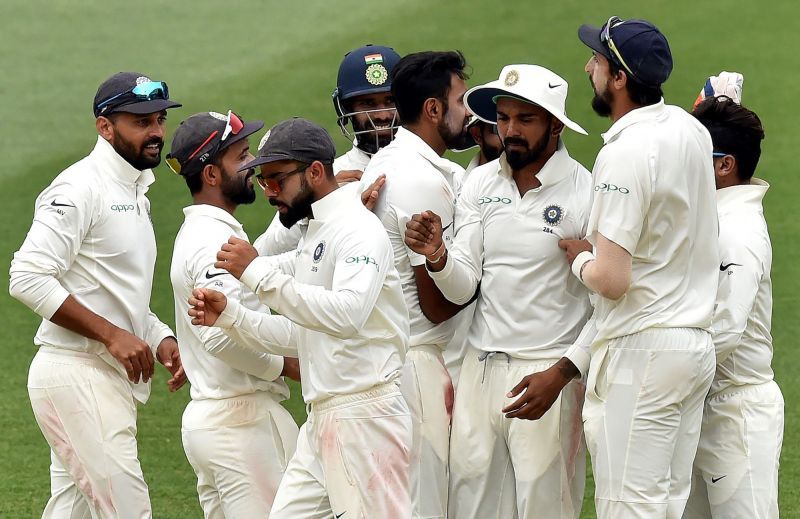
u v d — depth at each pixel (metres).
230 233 17.52
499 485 17.70
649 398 15.64
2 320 33.28
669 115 15.78
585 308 17.31
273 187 15.53
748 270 16.72
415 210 17.23
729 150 17.33
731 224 17.06
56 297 17.53
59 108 51.59
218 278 17.00
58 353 18.11
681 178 15.45
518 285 17.20
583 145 46.94
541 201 17.16
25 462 25.02
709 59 55.47
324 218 15.50
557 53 56.03
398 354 15.80
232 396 17.61
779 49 56.31
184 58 57.06
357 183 17.14
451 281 16.89
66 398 17.98
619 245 15.24
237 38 59.47
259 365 17.28
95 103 18.44
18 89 53.53
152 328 19.48
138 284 18.61
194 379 17.89
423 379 17.47
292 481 16.14
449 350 18.70
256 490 17.56
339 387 15.45
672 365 15.54
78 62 56.62
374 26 60.47
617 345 15.83
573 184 17.23
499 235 17.31
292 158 15.27
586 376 17.34
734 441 17.41
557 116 16.38
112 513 18.22
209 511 18.20
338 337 14.94
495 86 16.75
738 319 16.58
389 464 15.50
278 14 62.75
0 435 26.38
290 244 20.45
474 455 17.56
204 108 51.06
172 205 41.59
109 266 18.27
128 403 18.50
